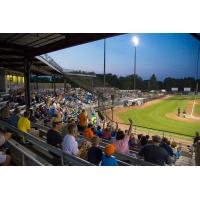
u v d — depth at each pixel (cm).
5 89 2988
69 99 3134
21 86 3994
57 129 495
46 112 1269
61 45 866
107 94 4247
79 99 3600
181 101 4825
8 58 1531
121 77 9169
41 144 451
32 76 4062
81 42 756
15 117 731
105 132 894
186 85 8875
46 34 825
